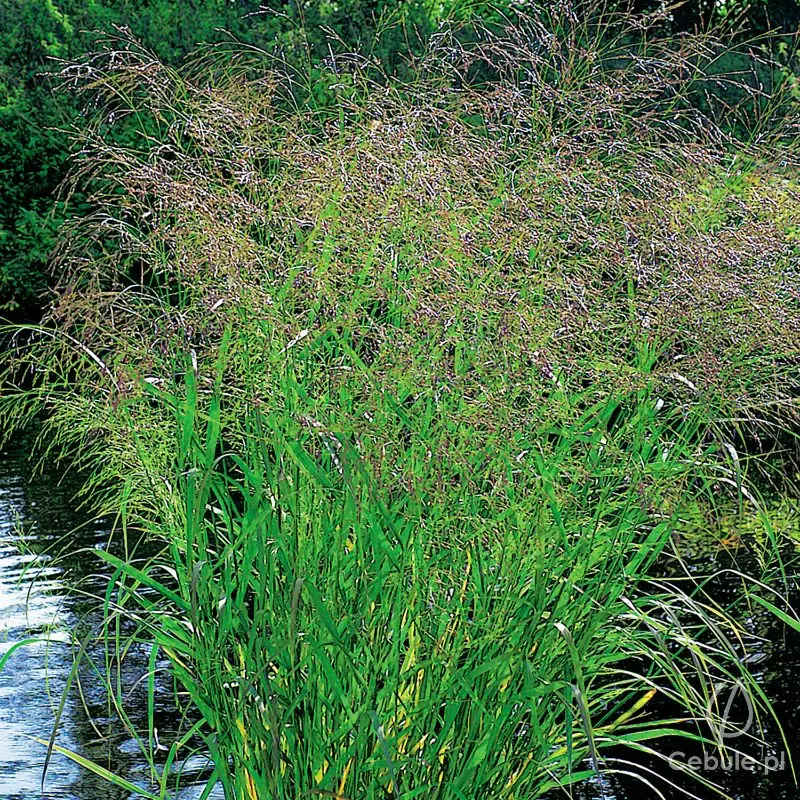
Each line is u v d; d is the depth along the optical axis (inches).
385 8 161.9
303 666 93.0
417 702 91.1
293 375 91.6
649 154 106.6
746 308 95.1
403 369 86.7
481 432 87.7
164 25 428.8
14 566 211.6
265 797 92.2
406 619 93.0
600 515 93.0
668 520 95.3
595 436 90.9
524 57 106.3
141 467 107.9
